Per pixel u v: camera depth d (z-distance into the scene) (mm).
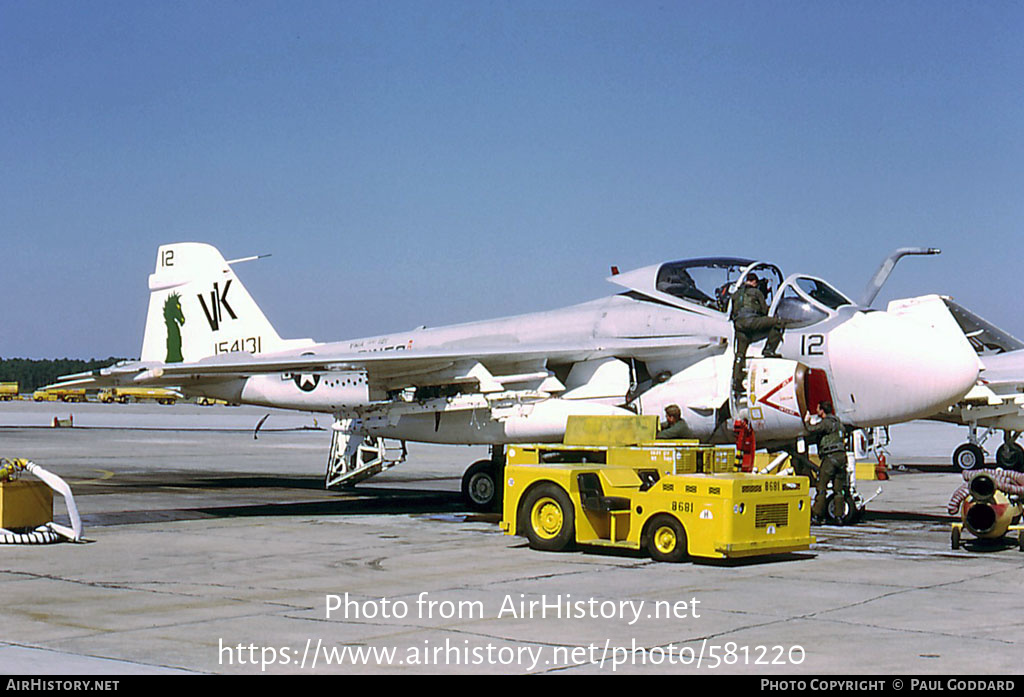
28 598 9070
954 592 9375
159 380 19797
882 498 19734
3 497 12664
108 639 7441
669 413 15344
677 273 16500
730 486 10766
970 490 12102
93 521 15234
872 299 16672
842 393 14734
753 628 7836
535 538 12156
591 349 15656
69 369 175375
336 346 20500
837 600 8961
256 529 14320
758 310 15070
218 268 21891
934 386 14305
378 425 17875
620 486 11875
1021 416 26141
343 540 13102
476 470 17469
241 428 57406
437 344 18938
